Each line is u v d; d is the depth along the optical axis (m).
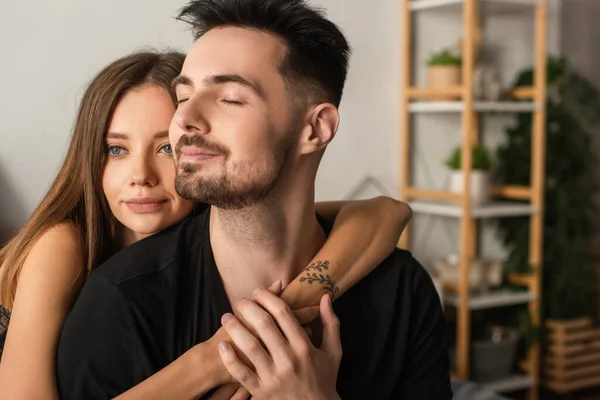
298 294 0.99
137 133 1.12
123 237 1.24
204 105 0.91
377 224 1.15
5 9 2.34
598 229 3.79
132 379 0.97
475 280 2.91
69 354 0.97
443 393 1.17
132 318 0.96
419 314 1.15
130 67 1.14
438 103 2.88
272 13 0.95
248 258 1.01
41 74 2.41
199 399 0.93
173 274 1.01
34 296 1.07
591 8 3.76
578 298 3.15
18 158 2.40
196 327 1.00
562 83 3.21
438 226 3.25
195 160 0.92
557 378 3.09
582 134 3.23
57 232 1.14
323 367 0.93
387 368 1.11
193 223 1.09
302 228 1.03
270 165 0.94
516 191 3.08
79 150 1.18
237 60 0.92
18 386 0.99
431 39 3.13
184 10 1.02
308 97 0.98
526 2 2.88
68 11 2.43
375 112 3.04
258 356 0.89
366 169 3.04
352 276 1.05
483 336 2.99
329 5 2.89
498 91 2.94
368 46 2.99
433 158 3.21
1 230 2.33
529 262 3.09
